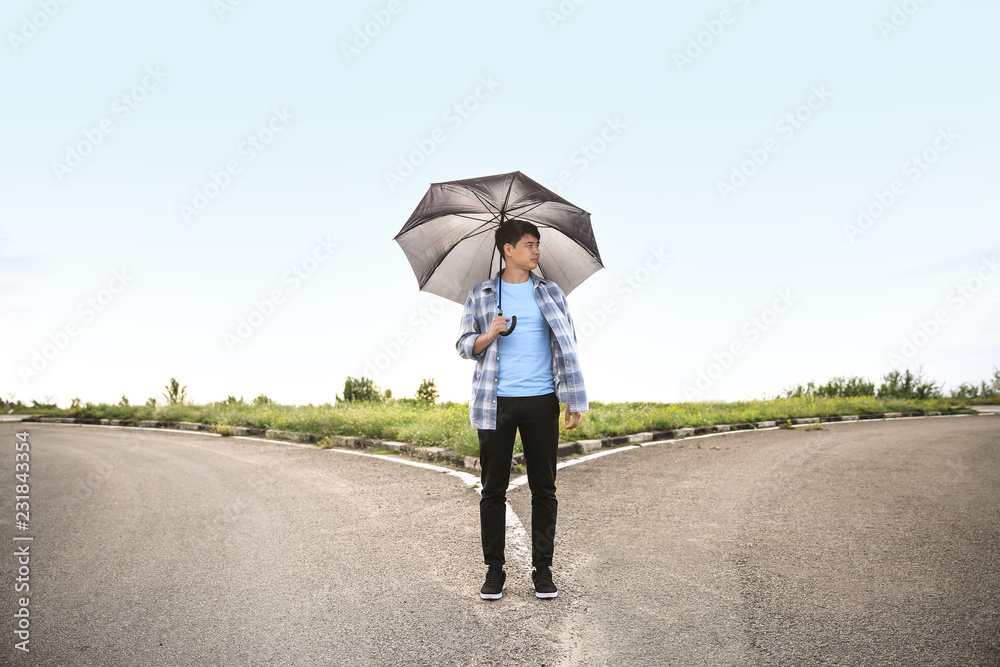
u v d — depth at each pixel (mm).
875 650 2322
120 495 5316
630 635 2471
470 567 3338
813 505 4770
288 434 9969
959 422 13062
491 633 2498
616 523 4242
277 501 5000
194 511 4688
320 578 3172
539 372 3045
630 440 8961
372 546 3723
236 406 14320
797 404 15648
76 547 3770
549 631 2514
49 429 12648
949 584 3033
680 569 3270
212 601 2877
